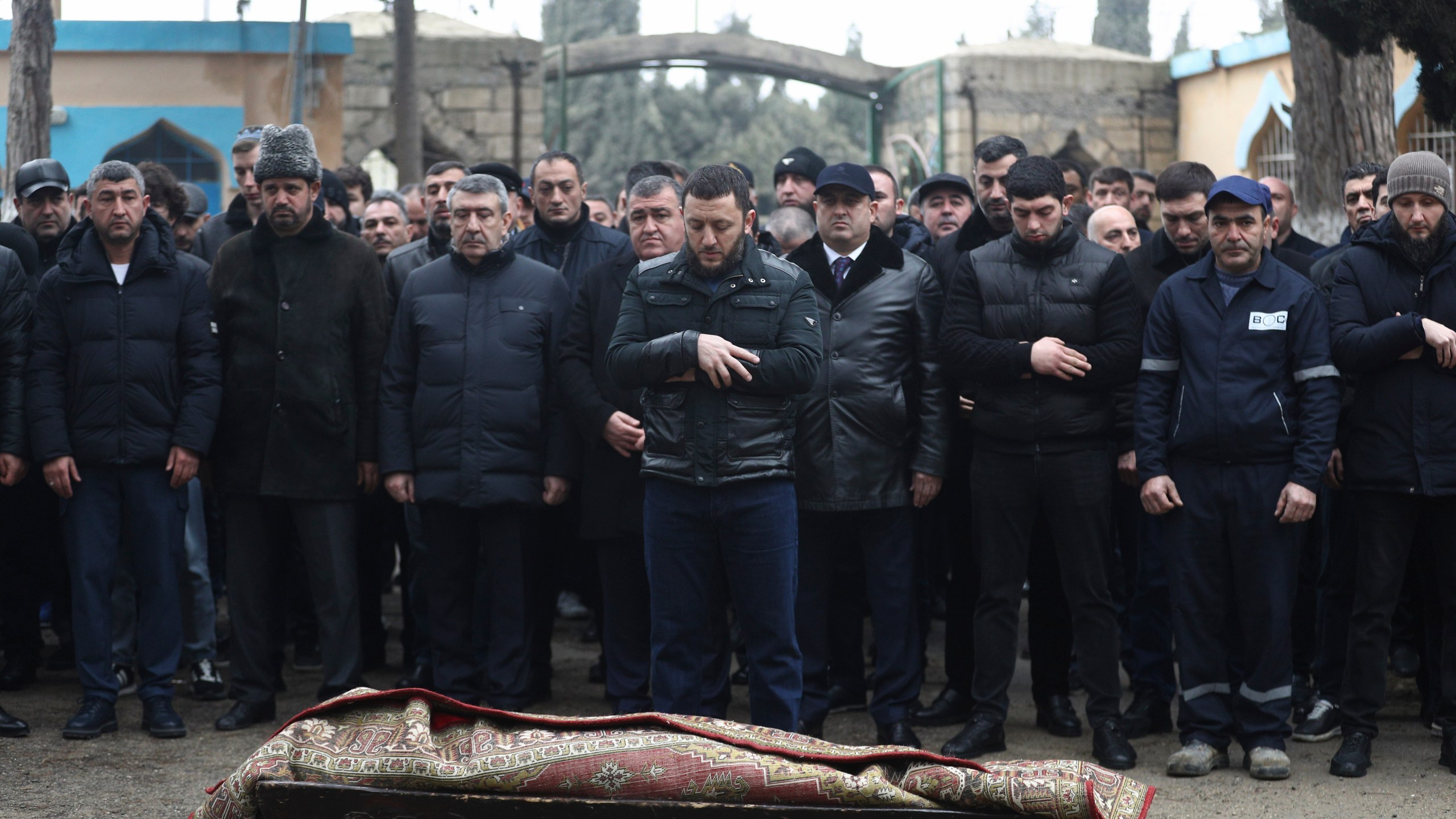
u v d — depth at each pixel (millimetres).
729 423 3973
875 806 2752
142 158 15914
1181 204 5219
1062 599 5250
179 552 5332
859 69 21578
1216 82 17734
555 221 5867
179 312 5254
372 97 17000
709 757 2816
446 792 2801
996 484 4852
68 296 5152
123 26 15461
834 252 5125
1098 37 25266
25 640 6008
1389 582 4656
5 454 5105
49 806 4312
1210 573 4672
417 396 5301
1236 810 4250
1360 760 4594
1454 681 4660
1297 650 5594
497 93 17344
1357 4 6137
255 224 5703
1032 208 4750
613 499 5141
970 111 18594
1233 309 4645
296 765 2854
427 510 5285
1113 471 5559
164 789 4520
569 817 2758
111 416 5113
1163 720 5254
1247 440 4562
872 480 4887
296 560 6555
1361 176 5594
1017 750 5008
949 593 5457
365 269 5414
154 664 5234
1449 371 4555
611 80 35750
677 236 5055
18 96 8773
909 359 5000
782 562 4051
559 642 7293
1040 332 4770
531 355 5301
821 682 5129
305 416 5262
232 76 15820
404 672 6375
